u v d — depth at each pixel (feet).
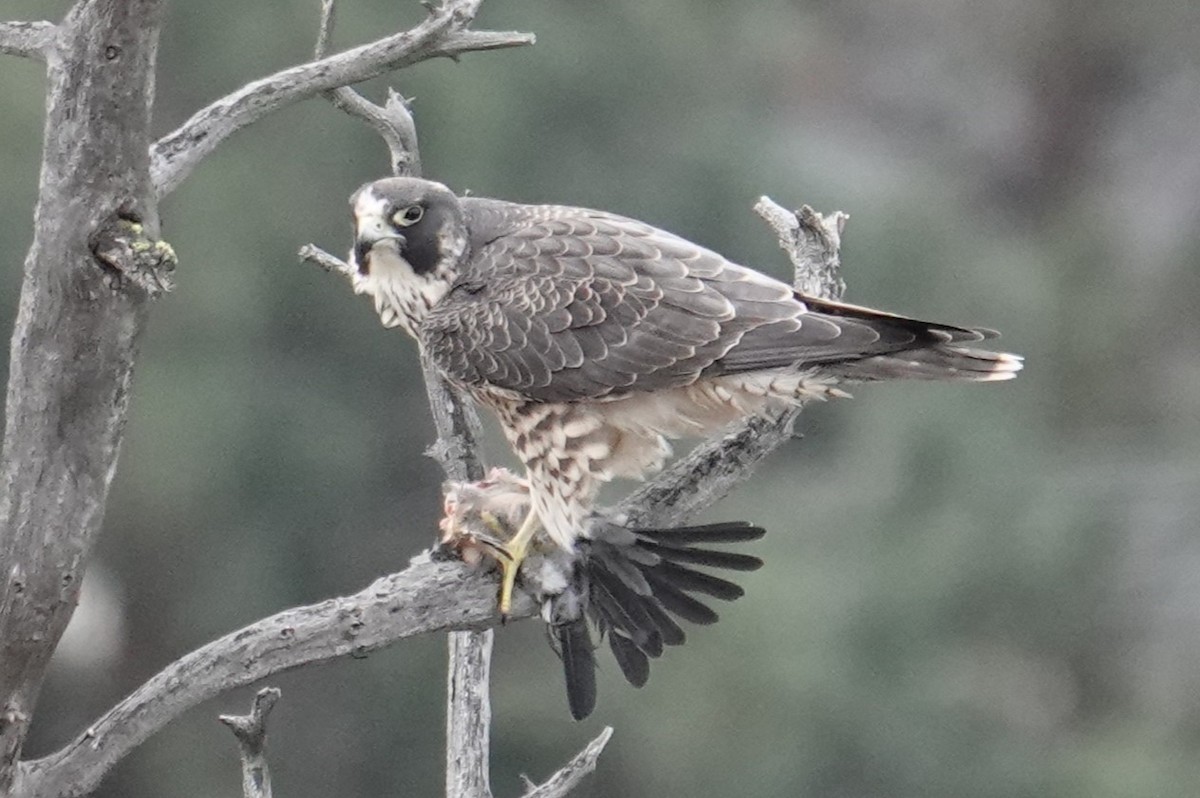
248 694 51.55
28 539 21.63
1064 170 78.33
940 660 47.57
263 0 50.14
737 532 24.03
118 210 20.58
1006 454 50.62
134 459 49.03
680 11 55.01
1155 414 59.16
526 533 24.16
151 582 50.83
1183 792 49.11
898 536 48.98
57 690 51.01
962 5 79.92
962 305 56.70
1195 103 78.33
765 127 58.08
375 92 49.65
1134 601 52.85
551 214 26.25
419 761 52.47
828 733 46.11
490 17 52.47
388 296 26.48
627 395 24.72
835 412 52.85
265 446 49.73
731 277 24.84
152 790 50.60
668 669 46.52
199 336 49.73
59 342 21.04
